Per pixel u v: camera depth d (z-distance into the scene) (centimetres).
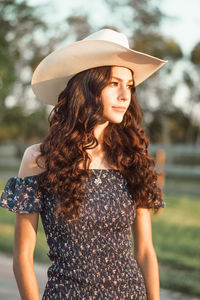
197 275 545
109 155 254
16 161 2198
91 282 225
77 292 224
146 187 249
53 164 237
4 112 2620
